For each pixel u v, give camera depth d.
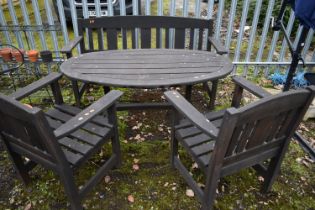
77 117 1.57
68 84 3.47
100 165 2.30
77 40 2.84
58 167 1.56
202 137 1.88
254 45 4.71
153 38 4.93
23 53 3.19
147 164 2.31
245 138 1.48
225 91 3.41
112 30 2.99
